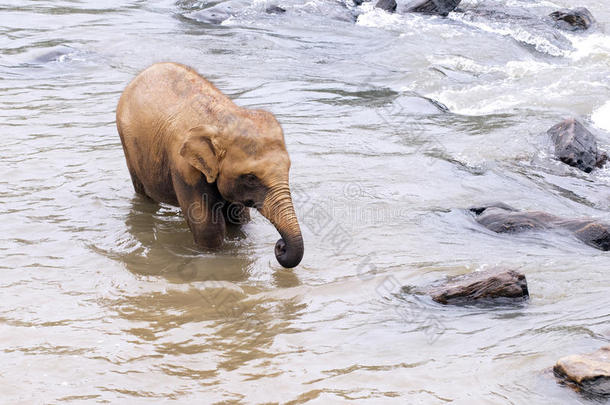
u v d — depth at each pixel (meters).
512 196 12.13
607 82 19.03
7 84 16.86
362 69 19.59
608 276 9.16
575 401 6.55
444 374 7.02
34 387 6.68
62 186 11.52
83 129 14.16
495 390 6.74
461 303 8.49
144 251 9.66
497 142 14.53
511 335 7.73
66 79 17.47
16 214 10.48
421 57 20.89
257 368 7.12
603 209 11.91
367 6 27.47
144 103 10.05
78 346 7.39
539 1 30.98
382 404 6.54
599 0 31.83
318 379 6.94
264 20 24.34
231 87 17.41
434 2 27.00
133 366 7.08
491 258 9.71
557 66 20.88
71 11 24.64
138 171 10.43
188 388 6.76
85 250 9.59
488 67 20.42
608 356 6.92
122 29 22.30
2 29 21.80
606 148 14.71
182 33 22.16
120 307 8.23
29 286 8.57
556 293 8.72
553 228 10.67
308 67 19.58
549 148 14.23
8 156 12.59
